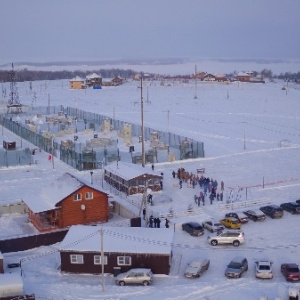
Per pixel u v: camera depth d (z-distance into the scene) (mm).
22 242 44094
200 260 38969
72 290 35062
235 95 186875
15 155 77000
